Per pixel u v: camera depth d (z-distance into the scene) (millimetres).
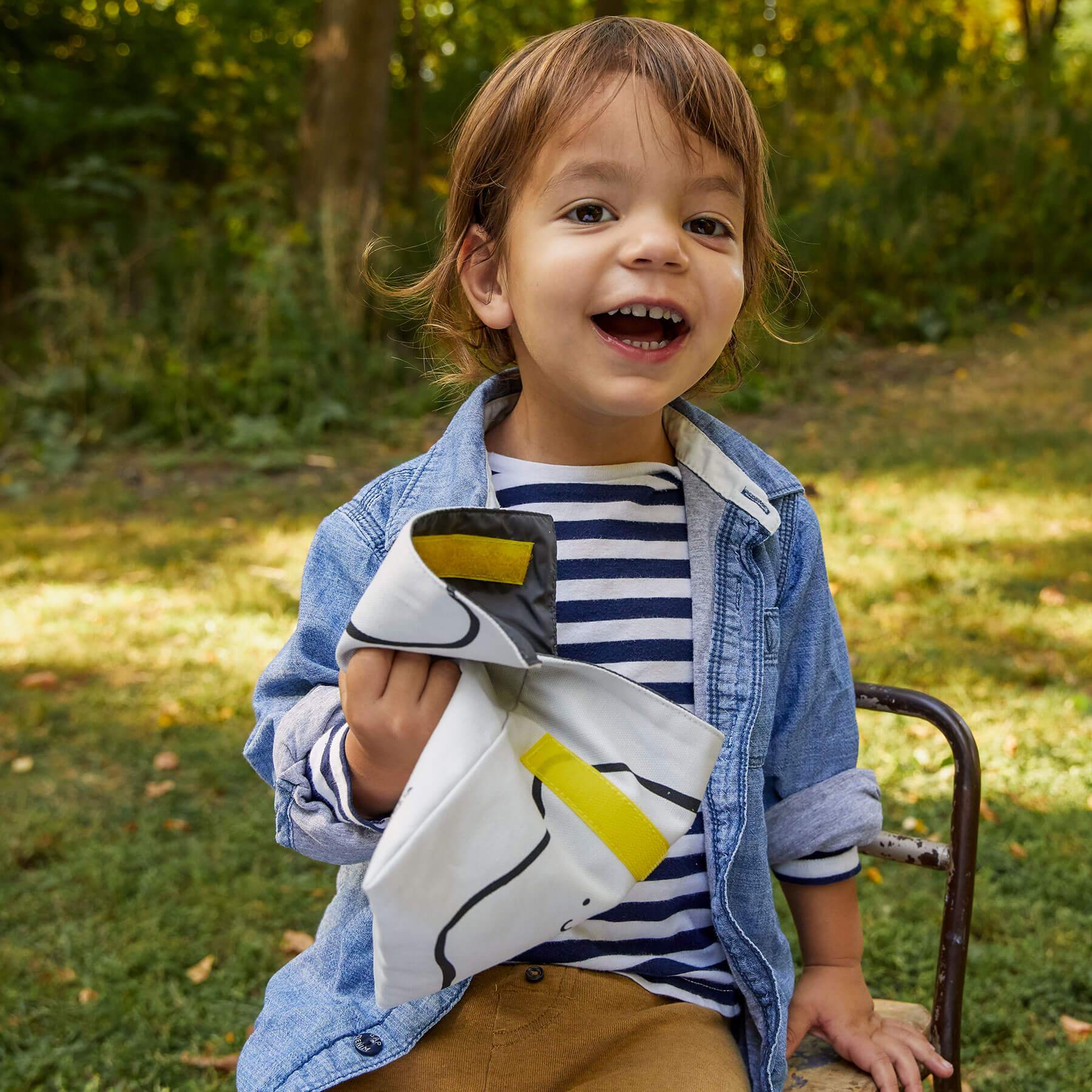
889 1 13922
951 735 1512
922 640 4297
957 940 1492
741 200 1207
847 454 7172
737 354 1575
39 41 12500
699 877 1249
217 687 4227
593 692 1056
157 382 8406
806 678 1395
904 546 5387
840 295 10180
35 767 3701
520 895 982
